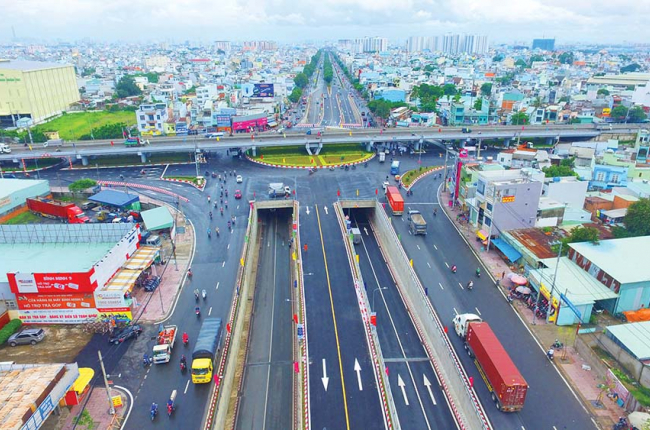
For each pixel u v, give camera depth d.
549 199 98.62
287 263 91.69
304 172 138.75
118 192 112.69
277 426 53.44
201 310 71.06
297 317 70.81
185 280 79.56
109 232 81.31
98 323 65.06
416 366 60.31
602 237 84.94
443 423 51.09
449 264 84.69
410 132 169.88
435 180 131.25
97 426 49.31
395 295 78.12
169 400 53.44
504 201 88.38
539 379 56.03
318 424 48.50
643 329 58.75
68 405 51.81
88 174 138.50
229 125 186.25
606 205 99.75
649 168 115.25
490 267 83.31
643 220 83.38
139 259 78.44
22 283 64.69
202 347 57.75
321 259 85.38
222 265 84.94
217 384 55.00
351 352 60.12
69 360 59.75
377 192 120.00
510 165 123.25
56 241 81.62
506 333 64.94
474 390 54.50
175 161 151.00
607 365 56.06
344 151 161.62
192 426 49.97
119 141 159.00
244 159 153.62
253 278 85.75
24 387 46.34
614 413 50.91
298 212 106.00
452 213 107.62
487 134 166.75
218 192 121.38
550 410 51.41
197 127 194.25
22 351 61.50
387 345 64.56
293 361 64.38
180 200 115.69
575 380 55.88
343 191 121.06
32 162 149.00
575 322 66.69
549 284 70.00
